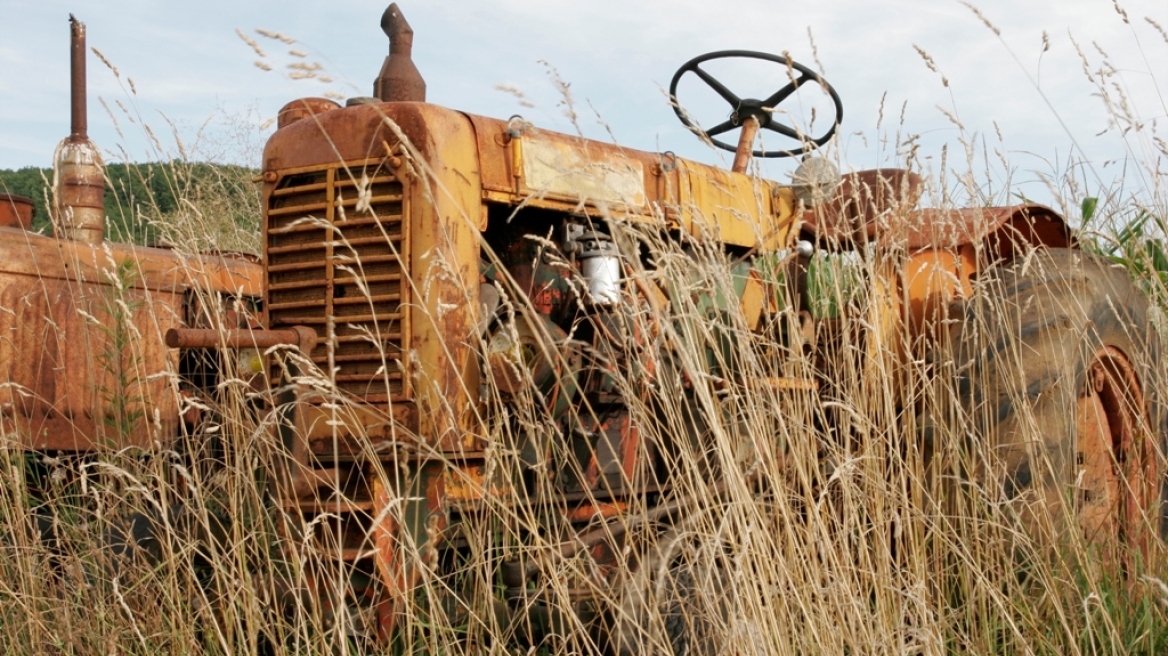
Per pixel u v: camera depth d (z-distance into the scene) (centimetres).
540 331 312
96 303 520
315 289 327
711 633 283
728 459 277
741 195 411
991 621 317
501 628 296
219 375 333
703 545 275
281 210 333
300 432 291
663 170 381
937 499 356
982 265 434
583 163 356
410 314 310
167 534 302
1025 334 384
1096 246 473
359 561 296
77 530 344
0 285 502
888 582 295
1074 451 375
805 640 274
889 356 351
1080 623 316
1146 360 400
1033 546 335
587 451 334
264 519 306
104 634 305
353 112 325
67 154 552
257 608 281
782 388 337
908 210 367
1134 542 358
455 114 325
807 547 288
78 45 559
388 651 279
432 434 304
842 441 361
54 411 509
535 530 279
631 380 304
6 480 381
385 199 315
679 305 302
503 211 342
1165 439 429
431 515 300
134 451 397
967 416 368
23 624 318
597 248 332
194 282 369
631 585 277
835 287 351
